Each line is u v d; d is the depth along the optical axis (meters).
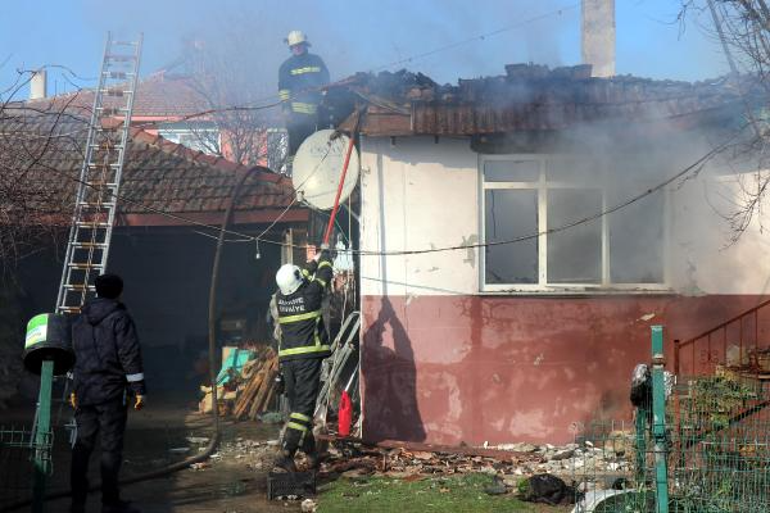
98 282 7.99
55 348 6.79
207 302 17.89
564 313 11.74
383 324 11.76
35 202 12.01
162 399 15.67
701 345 11.65
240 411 13.56
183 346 17.72
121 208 14.88
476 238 11.78
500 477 9.73
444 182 11.81
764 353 9.98
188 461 10.34
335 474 9.87
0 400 14.15
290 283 9.87
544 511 8.23
